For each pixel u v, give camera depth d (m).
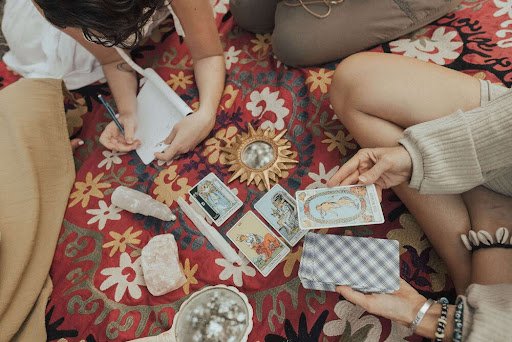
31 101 1.63
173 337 1.33
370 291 1.20
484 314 0.97
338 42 1.71
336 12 1.68
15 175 1.50
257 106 1.75
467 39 1.71
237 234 1.49
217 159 1.66
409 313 1.16
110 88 1.80
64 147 1.67
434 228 1.30
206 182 1.59
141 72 1.76
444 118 1.15
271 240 1.46
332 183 1.31
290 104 1.72
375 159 1.24
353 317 1.32
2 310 1.32
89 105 1.86
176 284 1.41
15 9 1.84
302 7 1.73
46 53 1.84
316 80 1.74
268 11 1.82
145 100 1.78
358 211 1.27
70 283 1.47
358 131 1.40
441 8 1.71
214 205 1.55
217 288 1.40
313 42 1.71
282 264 1.43
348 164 1.28
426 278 1.37
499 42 1.68
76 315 1.42
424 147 1.13
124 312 1.41
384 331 1.29
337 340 1.30
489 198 1.27
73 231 1.57
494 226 1.22
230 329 1.33
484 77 1.61
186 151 1.67
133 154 1.71
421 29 1.79
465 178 1.16
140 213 1.57
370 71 1.36
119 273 1.47
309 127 1.67
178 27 1.83
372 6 1.66
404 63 1.35
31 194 1.47
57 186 1.61
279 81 1.78
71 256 1.52
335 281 1.22
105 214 1.59
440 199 1.28
